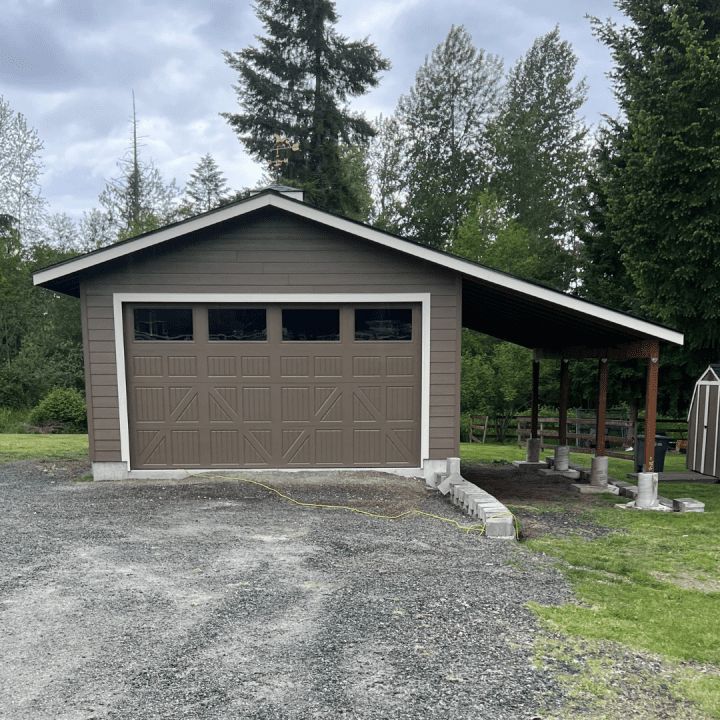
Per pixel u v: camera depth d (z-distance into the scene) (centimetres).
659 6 1495
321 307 902
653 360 868
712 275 1248
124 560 509
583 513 805
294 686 316
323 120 2550
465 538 617
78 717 285
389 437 918
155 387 889
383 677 328
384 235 852
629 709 306
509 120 3238
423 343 899
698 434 1227
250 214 878
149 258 870
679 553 608
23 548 541
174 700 301
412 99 3444
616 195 1479
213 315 894
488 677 332
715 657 367
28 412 2286
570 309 844
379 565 514
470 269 846
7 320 2747
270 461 906
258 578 473
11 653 346
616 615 429
